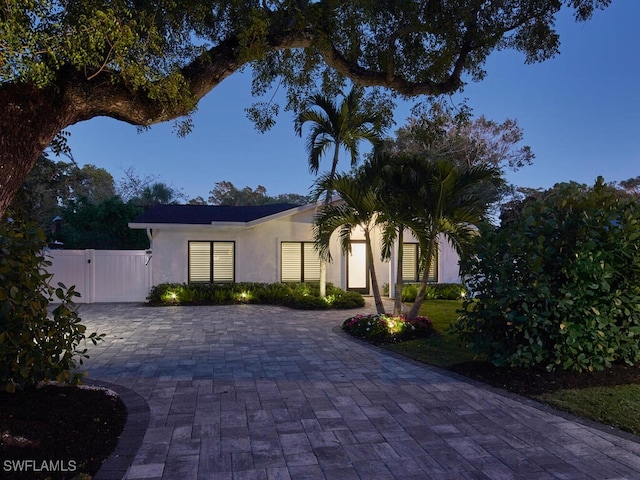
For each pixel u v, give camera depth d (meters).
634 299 5.94
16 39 3.27
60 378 4.22
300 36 5.90
